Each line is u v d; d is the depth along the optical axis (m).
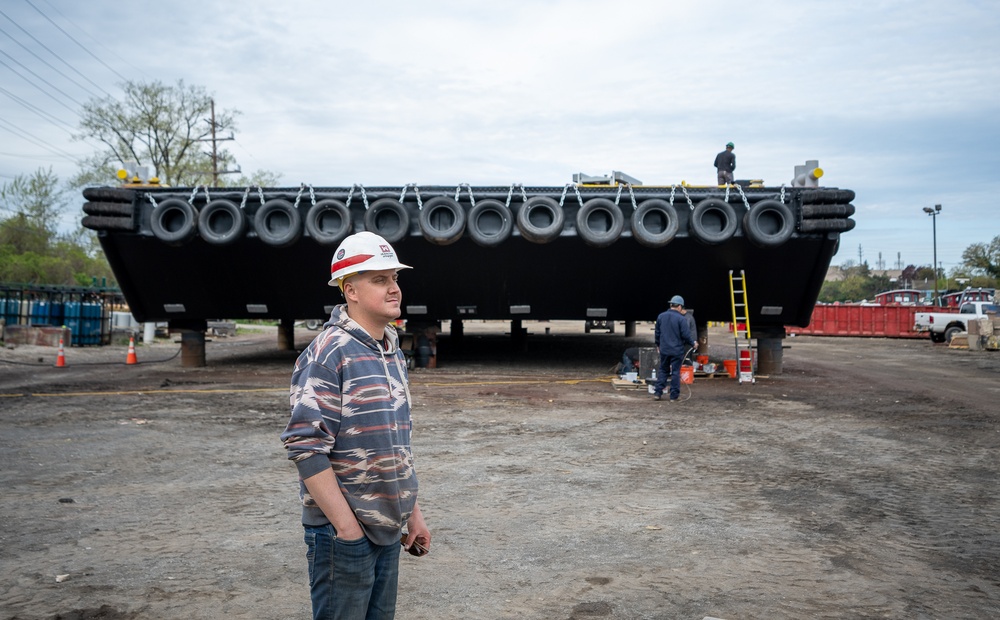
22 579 4.57
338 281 2.63
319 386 2.46
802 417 11.31
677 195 15.71
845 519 5.92
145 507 6.21
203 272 17.12
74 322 26.91
